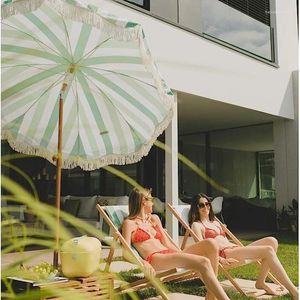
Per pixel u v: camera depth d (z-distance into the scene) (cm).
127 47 397
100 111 471
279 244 820
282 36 1087
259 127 1216
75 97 471
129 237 387
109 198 873
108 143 473
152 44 745
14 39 374
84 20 317
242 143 1246
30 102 454
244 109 980
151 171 1259
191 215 485
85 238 290
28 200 101
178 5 805
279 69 1070
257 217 1188
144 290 432
